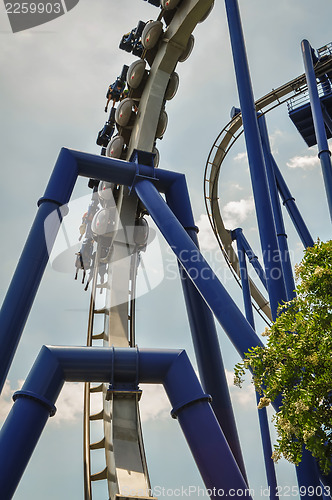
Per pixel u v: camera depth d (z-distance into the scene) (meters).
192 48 17.86
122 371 9.63
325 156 13.15
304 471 7.86
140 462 10.38
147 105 17.31
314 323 7.18
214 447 8.48
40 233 10.62
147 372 9.69
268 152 17.89
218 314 9.28
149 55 18.52
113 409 10.71
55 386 9.20
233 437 10.52
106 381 9.74
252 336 8.80
